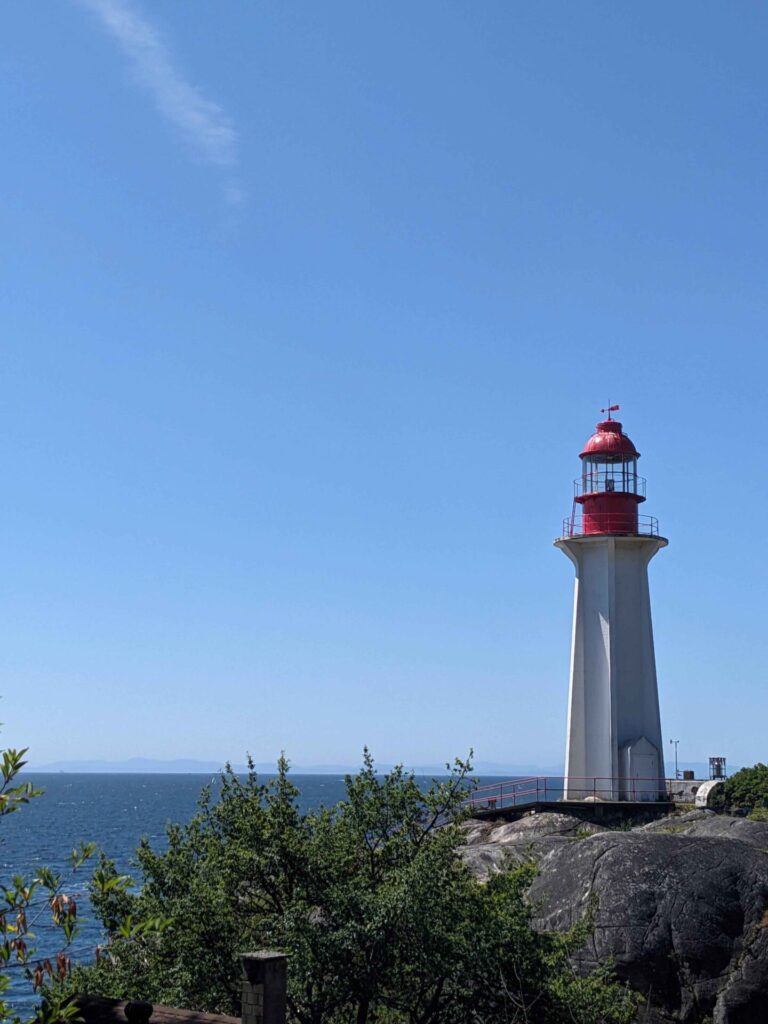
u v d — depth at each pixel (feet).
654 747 178.19
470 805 91.35
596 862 112.78
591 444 190.29
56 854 370.32
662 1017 102.12
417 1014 83.61
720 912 105.29
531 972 83.20
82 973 81.10
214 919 79.30
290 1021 79.20
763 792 156.76
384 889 80.23
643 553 184.55
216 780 92.63
